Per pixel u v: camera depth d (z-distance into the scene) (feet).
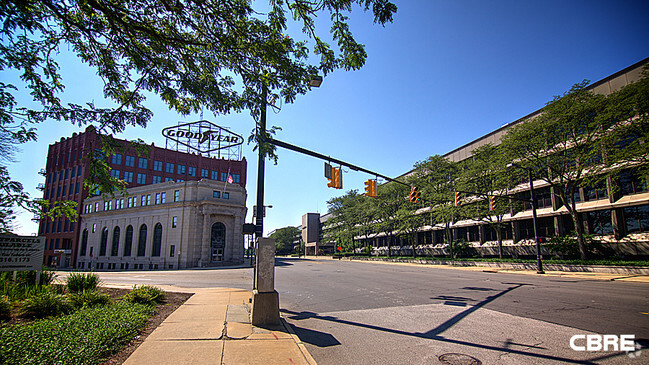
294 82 24.82
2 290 32.09
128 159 198.59
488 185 109.70
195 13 22.49
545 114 87.76
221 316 26.99
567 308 30.86
